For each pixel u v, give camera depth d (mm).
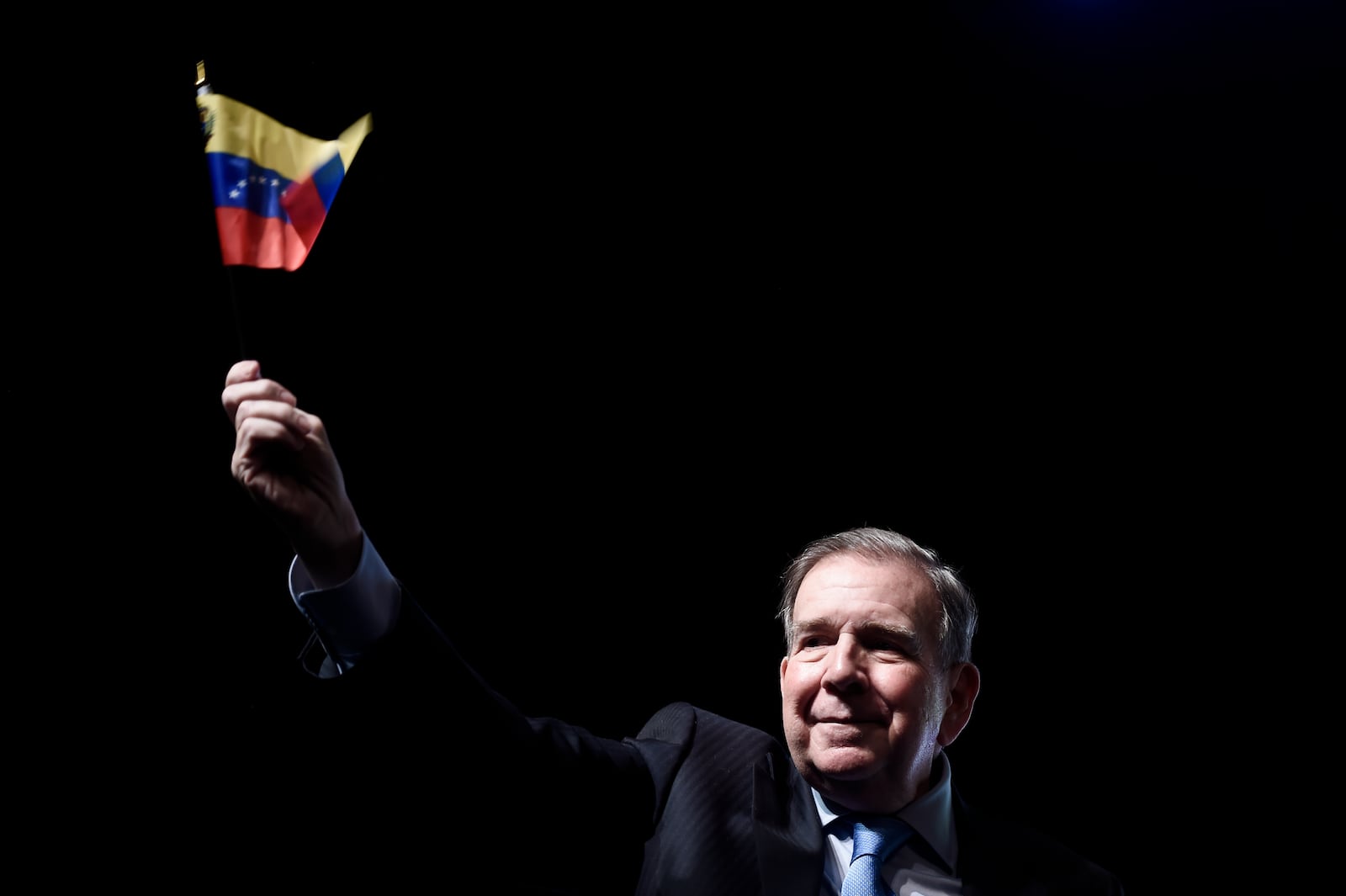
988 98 3951
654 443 3824
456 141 3604
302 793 2996
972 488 3943
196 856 2947
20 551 3072
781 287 3951
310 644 1472
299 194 1536
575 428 3758
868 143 3941
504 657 3549
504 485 3662
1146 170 3988
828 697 1671
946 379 4000
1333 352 3916
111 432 3191
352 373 3502
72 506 3135
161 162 3207
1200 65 3893
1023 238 3998
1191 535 3896
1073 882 1713
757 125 3881
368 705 1372
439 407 3619
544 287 3746
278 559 3275
